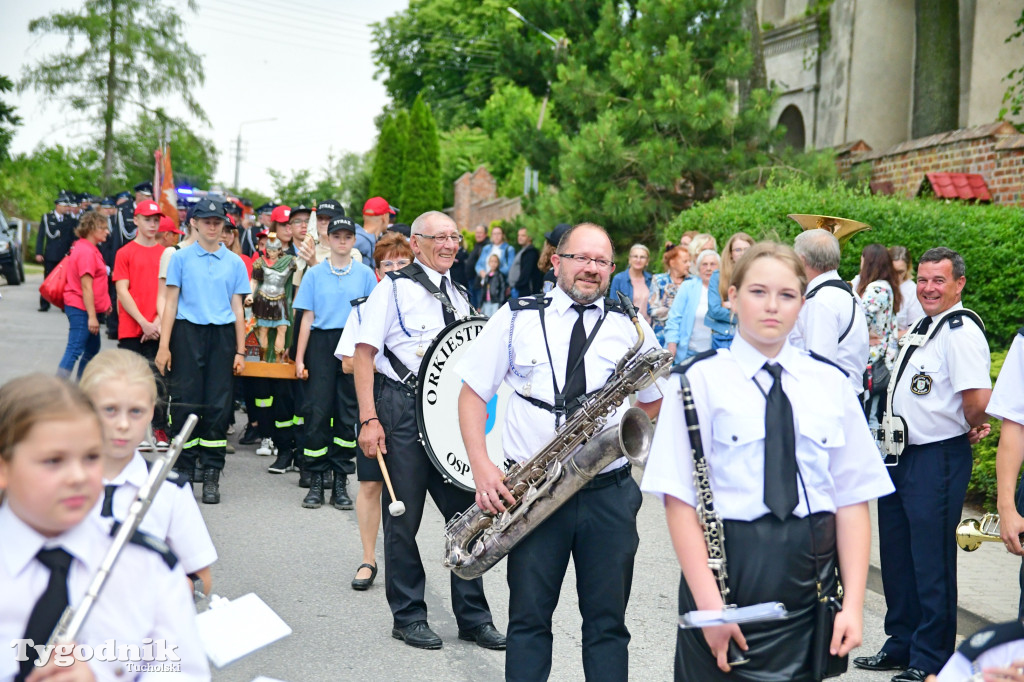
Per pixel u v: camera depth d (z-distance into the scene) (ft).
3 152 142.51
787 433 9.19
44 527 7.16
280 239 30.81
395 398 16.31
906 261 27.91
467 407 12.69
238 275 24.59
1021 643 7.49
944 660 14.66
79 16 143.33
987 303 36.73
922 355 14.90
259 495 25.35
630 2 60.18
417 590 16.28
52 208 143.33
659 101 50.26
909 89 62.23
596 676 12.25
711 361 9.51
